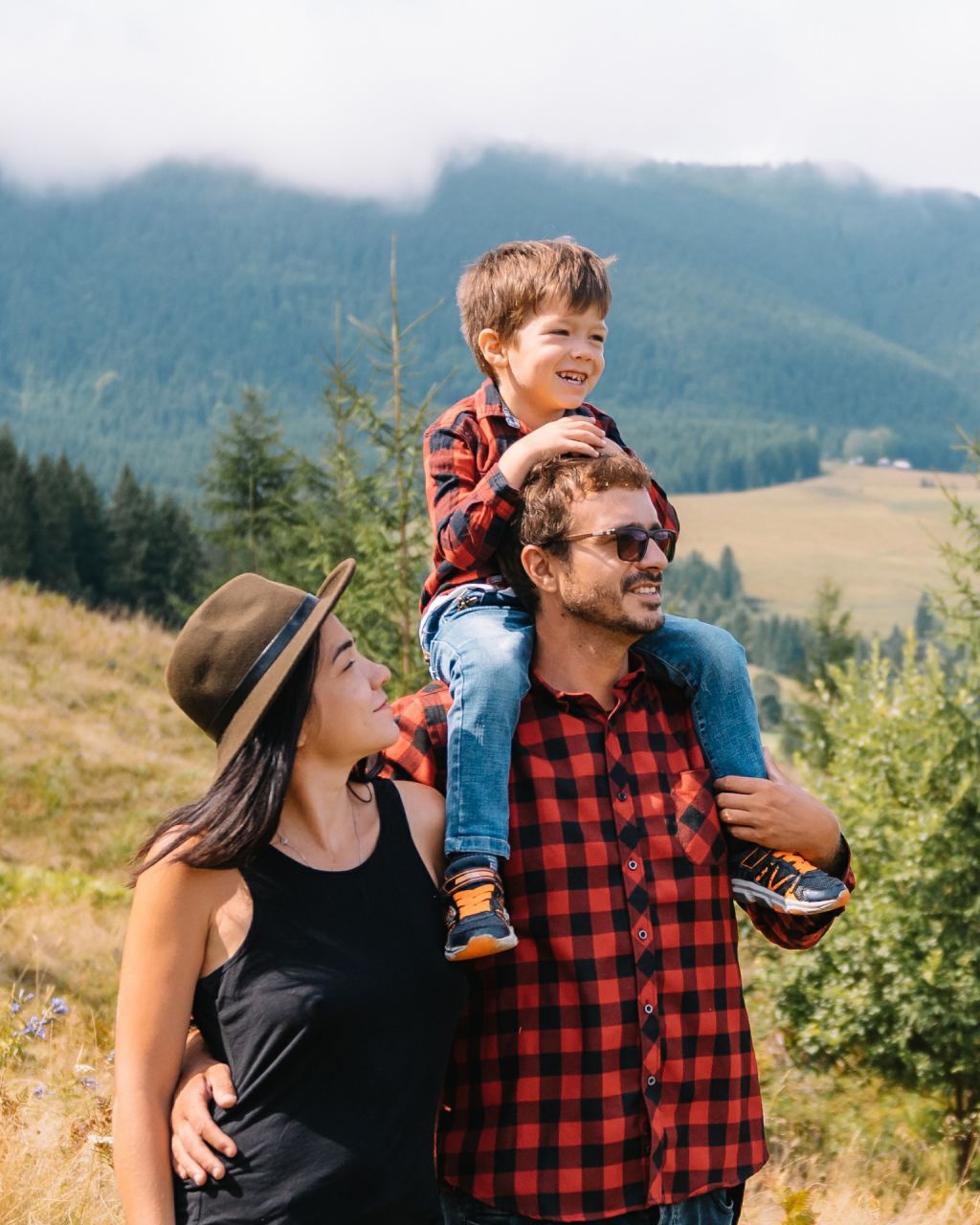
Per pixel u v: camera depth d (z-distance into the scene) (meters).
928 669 10.95
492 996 2.68
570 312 3.31
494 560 3.08
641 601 2.78
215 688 2.35
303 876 2.39
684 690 2.98
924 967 9.95
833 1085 10.36
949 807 10.31
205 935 2.34
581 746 2.80
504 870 2.72
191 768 18.28
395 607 10.68
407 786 2.74
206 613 2.40
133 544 64.94
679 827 2.81
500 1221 2.63
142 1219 2.23
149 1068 2.30
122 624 25.17
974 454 11.07
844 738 11.41
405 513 10.65
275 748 2.33
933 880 10.23
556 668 2.89
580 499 2.77
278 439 21.89
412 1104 2.37
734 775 2.90
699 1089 2.71
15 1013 7.13
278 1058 2.28
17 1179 4.11
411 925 2.47
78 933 10.34
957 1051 10.20
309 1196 2.23
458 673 2.82
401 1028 2.37
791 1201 5.39
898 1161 9.09
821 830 2.87
